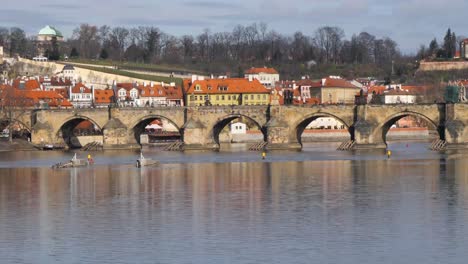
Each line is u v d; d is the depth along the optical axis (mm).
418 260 169500
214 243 184125
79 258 173500
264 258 171500
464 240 184250
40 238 191250
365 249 177750
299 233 192625
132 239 188875
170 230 197625
